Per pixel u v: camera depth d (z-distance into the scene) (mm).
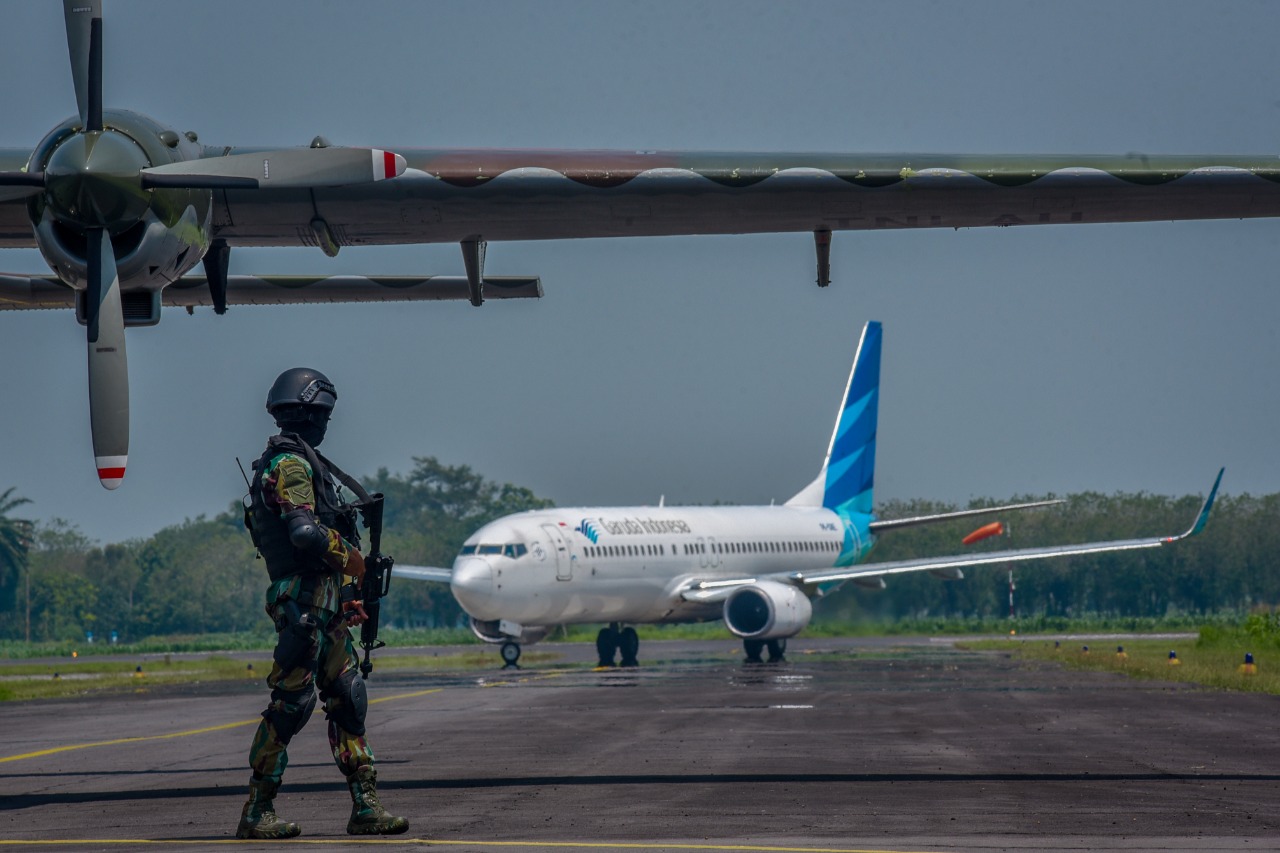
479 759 46000
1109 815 30859
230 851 26109
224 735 62281
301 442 28469
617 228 47344
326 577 28375
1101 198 42688
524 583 142250
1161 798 34062
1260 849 25938
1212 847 26188
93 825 31641
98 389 42125
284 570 28297
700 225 46656
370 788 28641
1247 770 40656
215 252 49781
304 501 27750
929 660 144250
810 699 78688
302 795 36781
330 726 28719
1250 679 89562
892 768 41531
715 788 36594
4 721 76500
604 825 29531
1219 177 41406
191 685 120062
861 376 192875
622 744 50969
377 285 54156
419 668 151125
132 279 42969
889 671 118000
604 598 149625
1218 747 48000
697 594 155250
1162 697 77188
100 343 42156
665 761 44219
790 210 44875
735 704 75188
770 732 55781
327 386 29156
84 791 39688
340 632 28547
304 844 27078
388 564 29469
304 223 46656
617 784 37812
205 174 41375
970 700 75938
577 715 68562
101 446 42281
